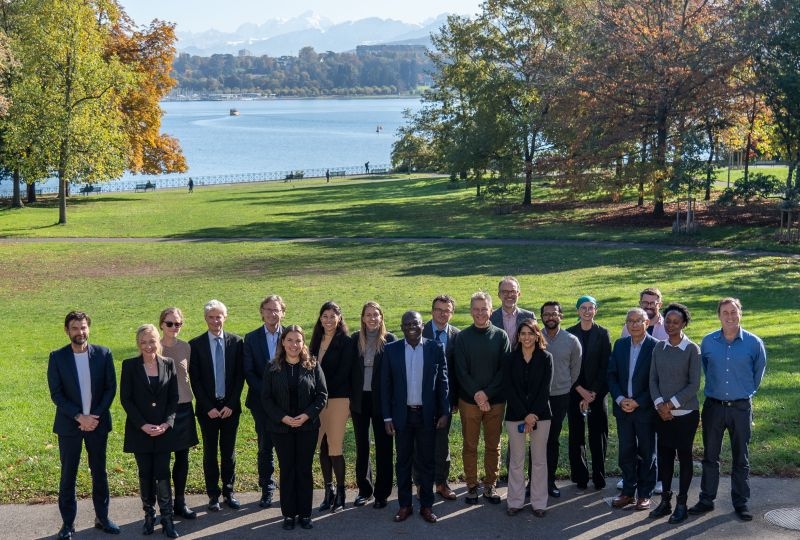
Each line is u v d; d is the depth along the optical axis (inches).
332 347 391.5
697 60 1704.0
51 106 1993.1
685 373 364.8
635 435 380.2
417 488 410.9
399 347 377.4
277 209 2402.8
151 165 2967.5
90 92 2079.2
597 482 399.5
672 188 1604.3
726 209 1802.4
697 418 362.3
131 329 887.7
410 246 1614.2
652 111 1779.0
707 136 2129.7
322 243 1696.6
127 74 2122.3
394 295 1076.5
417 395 374.6
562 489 402.3
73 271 1408.7
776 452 421.7
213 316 388.5
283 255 1546.5
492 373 381.1
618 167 1857.8
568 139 1925.4
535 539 347.3
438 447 391.9
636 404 372.8
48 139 1993.1
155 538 353.1
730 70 1712.6
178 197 2893.7
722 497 381.7
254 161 5728.3
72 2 2047.2
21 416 520.4
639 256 1389.0
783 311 868.6
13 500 391.5
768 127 1998.0
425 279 1221.7
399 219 2064.5
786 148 1867.6
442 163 2743.6
